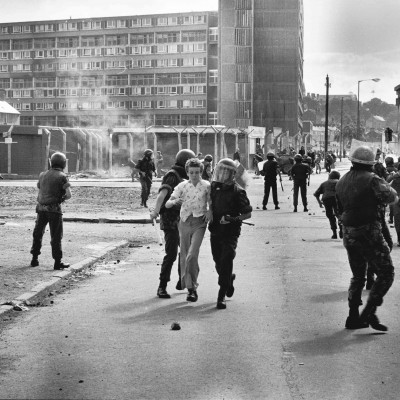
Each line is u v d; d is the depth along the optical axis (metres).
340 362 6.41
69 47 155.88
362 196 7.79
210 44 147.62
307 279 11.26
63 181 11.96
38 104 158.25
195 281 9.50
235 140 68.25
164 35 150.25
